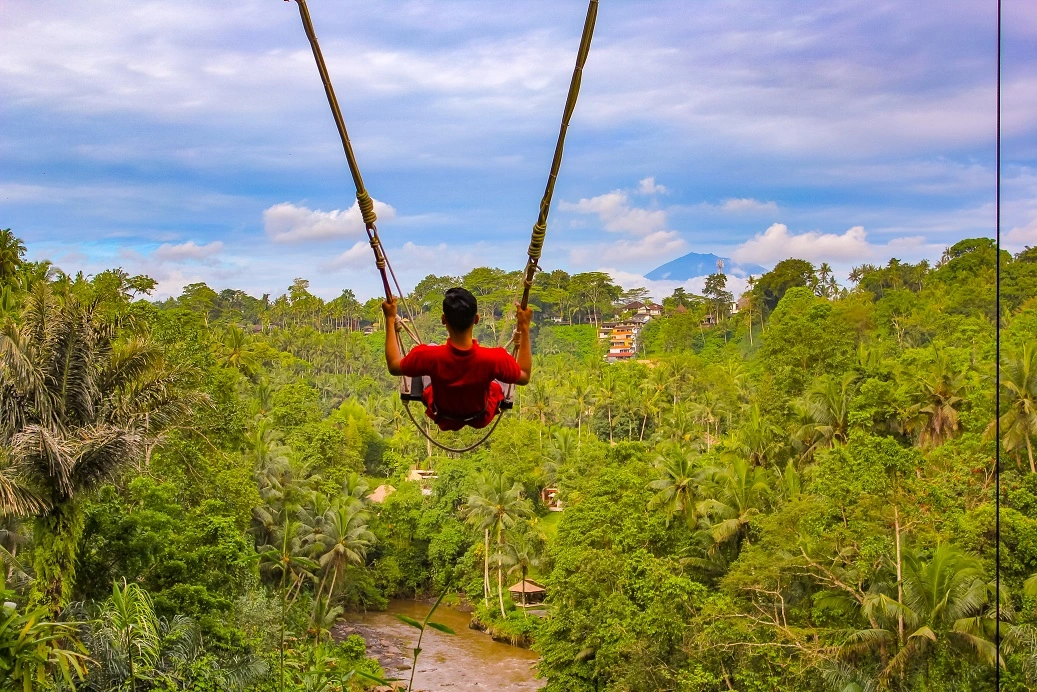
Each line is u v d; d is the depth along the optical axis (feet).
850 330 244.22
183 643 88.17
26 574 88.12
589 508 146.30
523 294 19.43
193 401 88.74
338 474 229.86
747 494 144.87
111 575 93.20
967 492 123.85
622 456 165.37
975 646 90.17
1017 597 99.60
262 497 173.37
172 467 128.98
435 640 183.93
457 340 17.60
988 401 153.17
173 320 153.99
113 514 95.91
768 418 204.85
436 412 18.20
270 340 532.73
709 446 274.57
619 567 127.54
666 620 109.60
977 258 435.12
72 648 75.10
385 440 329.72
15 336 75.36
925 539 105.50
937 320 330.34
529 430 270.67
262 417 249.55
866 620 102.63
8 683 61.98
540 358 538.47
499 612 193.77
